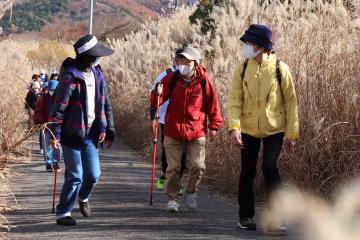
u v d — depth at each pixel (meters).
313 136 10.46
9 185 12.52
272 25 13.32
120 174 14.72
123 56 27.89
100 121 9.09
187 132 9.91
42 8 69.25
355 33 11.11
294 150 10.53
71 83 8.77
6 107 14.62
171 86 9.99
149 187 12.82
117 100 26.09
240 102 8.44
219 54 14.30
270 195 8.19
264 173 8.23
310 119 10.52
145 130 20.77
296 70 11.13
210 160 13.26
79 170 8.93
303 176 10.42
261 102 8.24
